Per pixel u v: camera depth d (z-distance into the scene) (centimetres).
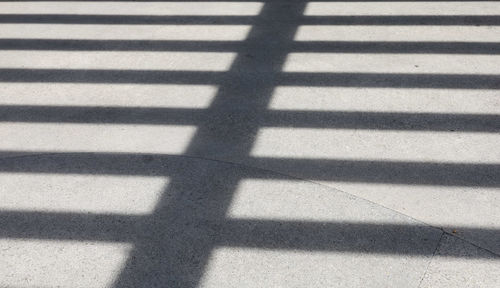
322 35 604
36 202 401
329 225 370
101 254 357
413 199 387
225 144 450
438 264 338
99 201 399
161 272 342
